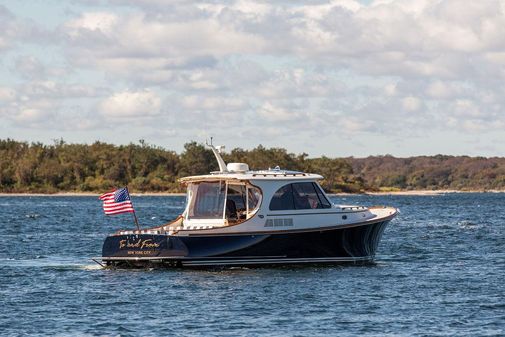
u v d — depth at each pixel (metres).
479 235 184.12
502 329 76.50
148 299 90.12
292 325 77.94
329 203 112.25
